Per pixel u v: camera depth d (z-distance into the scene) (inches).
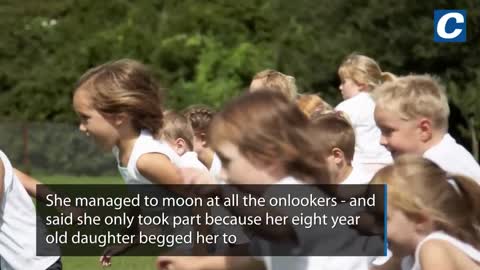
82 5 2081.7
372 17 1622.8
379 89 267.1
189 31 1967.3
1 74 1994.3
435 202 188.9
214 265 172.2
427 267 187.6
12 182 278.8
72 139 1659.7
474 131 1550.2
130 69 272.8
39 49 2036.2
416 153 262.4
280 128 168.6
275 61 1836.9
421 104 259.3
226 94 1827.0
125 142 274.1
